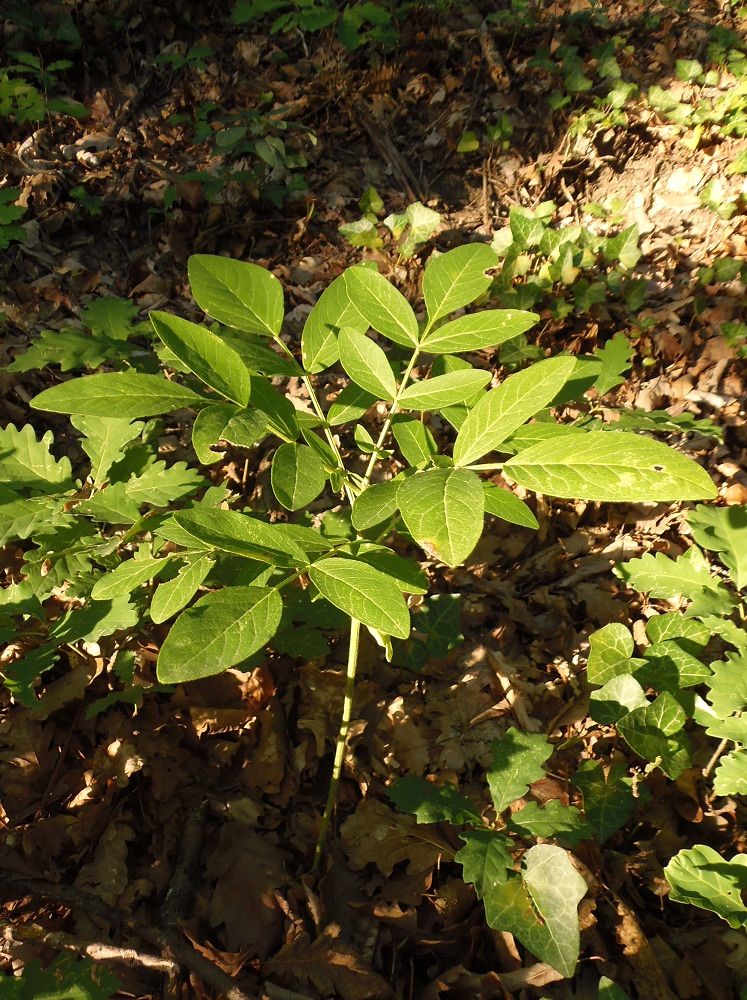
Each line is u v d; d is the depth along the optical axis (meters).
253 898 0.50
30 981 0.37
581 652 0.67
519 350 0.88
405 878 0.52
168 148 1.19
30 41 1.24
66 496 0.53
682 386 0.89
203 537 0.30
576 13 1.42
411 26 1.37
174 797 0.55
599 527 0.77
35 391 0.85
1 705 0.59
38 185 1.06
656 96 1.27
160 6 1.32
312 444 0.37
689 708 0.52
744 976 0.47
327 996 0.46
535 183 1.19
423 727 0.61
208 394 0.55
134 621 0.50
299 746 0.58
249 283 0.38
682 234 1.10
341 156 1.23
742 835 0.54
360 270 0.38
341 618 0.57
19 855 0.51
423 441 0.36
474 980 0.47
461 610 0.69
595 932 0.49
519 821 0.48
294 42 1.37
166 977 0.46
